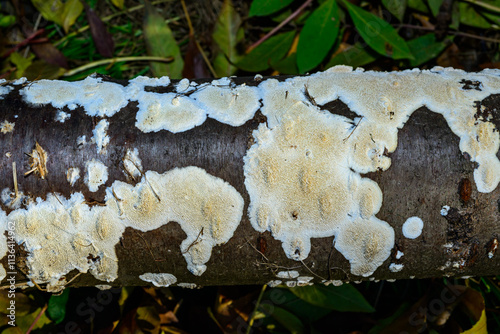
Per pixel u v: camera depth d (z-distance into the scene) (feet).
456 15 1.98
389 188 1.58
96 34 2.04
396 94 1.60
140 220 1.58
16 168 1.57
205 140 1.58
